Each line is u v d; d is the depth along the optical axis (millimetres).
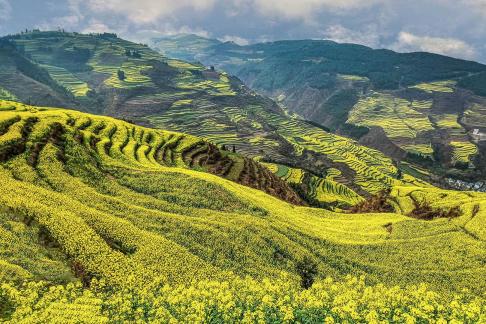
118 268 64438
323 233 107375
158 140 168375
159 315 40188
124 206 92500
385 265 93688
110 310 44406
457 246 103375
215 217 99875
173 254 74625
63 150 114750
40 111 163375
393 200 180125
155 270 67250
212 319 39250
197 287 53906
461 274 90250
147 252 73062
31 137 113062
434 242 106062
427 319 37500
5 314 44156
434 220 124375
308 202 199625
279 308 39844
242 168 168125
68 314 40000
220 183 122438
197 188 115500
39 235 69000
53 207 78375
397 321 37062
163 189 112188
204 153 171750
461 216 124562
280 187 169000
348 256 95875
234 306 40062
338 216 130250
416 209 153125
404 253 99875
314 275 83688
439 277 88812
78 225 73000
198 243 84500
